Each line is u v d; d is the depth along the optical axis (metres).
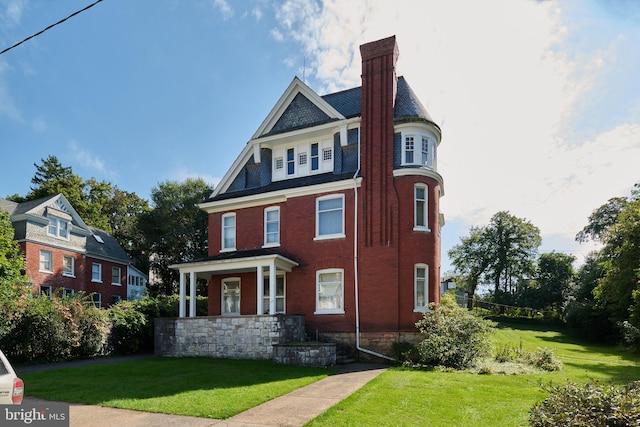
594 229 54.09
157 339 20.88
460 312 17.22
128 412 9.12
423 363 16.17
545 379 13.12
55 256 34.81
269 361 17.16
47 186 48.03
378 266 19.58
